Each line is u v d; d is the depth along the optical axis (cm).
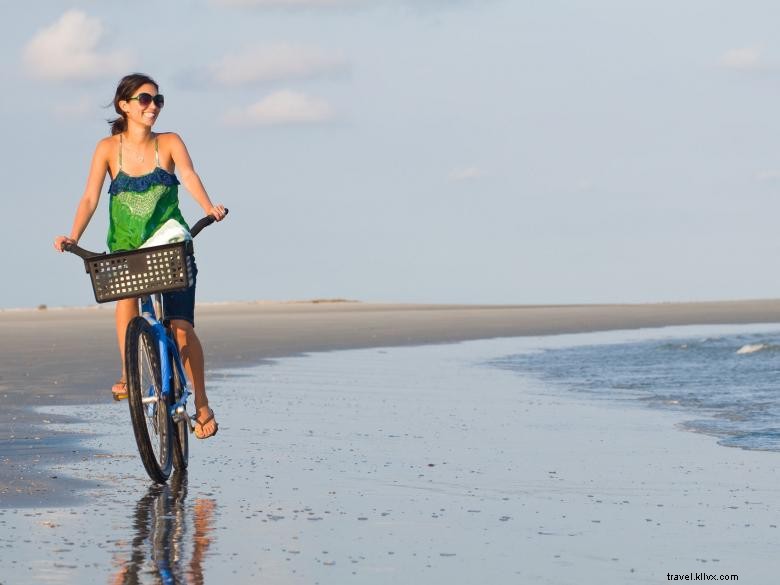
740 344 2202
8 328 3372
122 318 888
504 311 5653
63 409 1209
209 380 1639
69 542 596
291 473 831
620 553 591
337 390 1488
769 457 894
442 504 716
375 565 561
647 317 4347
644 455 909
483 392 1457
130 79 866
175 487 771
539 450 941
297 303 8694
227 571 543
